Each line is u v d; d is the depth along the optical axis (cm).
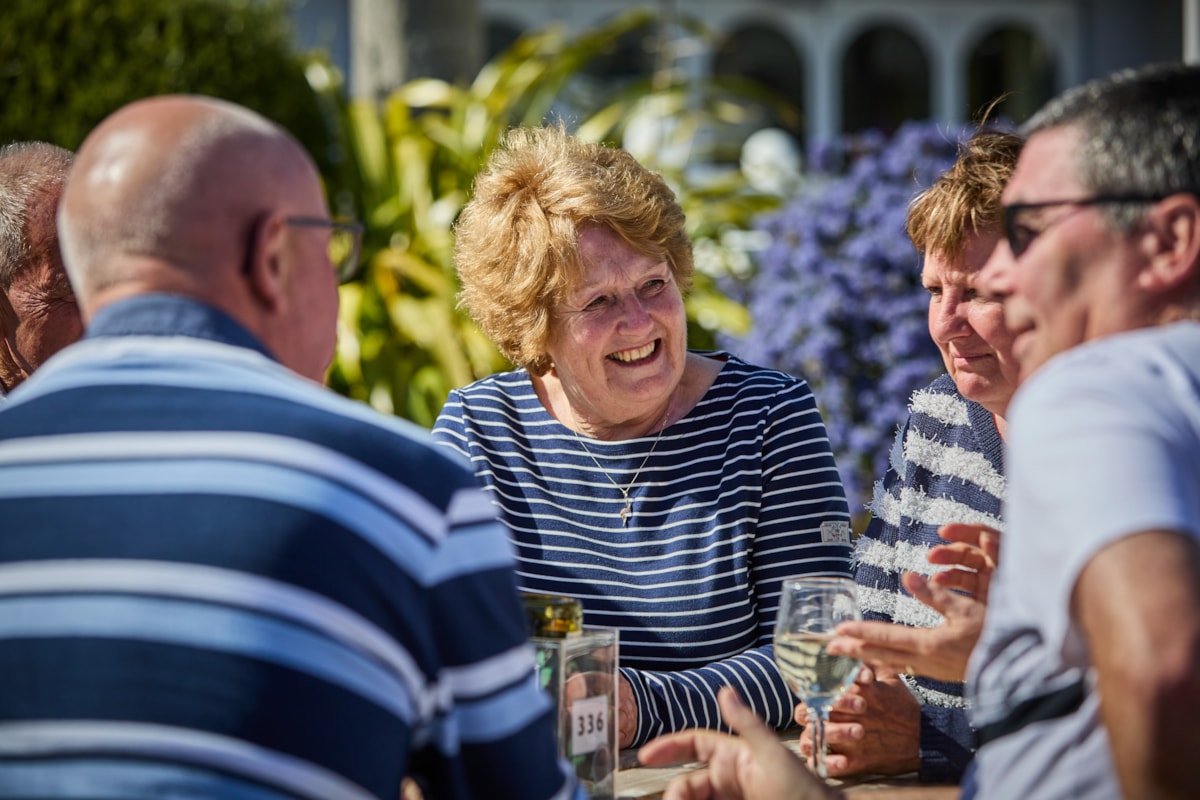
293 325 134
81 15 471
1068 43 1158
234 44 498
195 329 126
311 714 112
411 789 156
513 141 241
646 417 234
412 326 432
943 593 149
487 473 233
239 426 121
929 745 171
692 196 535
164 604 113
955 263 201
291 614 113
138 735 110
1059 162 121
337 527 117
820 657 153
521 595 162
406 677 119
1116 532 101
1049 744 119
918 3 1149
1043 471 108
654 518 228
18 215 211
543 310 225
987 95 1262
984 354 204
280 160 132
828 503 227
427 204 488
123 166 127
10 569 116
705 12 1136
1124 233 117
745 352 475
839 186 489
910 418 228
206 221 127
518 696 128
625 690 193
